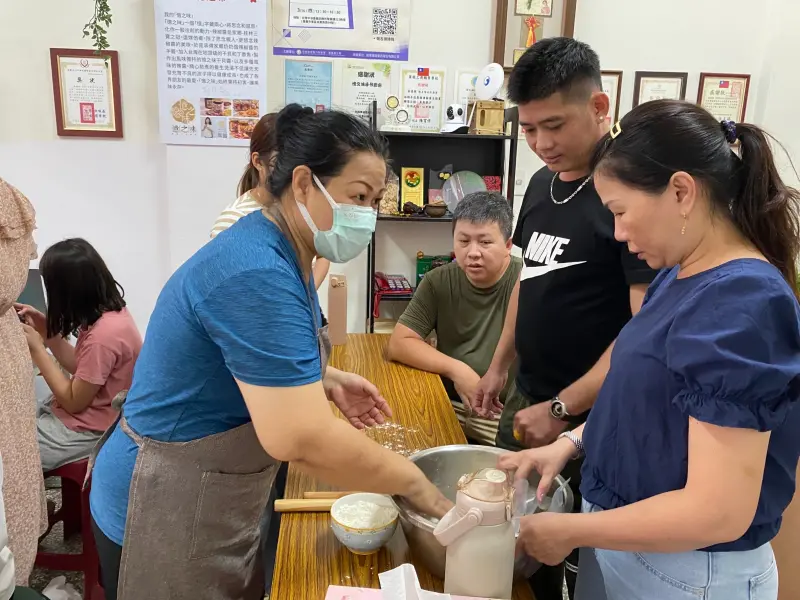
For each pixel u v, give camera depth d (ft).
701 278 2.67
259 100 9.14
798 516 4.30
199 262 3.21
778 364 2.35
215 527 3.65
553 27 9.59
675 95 10.03
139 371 3.64
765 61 9.98
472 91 9.77
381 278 9.94
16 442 5.21
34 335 6.69
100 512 3.82
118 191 9.46
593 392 4.32
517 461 3.56
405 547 3.56
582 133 4.48
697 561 2.83
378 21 9.39
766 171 2.64
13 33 8.79
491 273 6.83
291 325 2.98
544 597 4.45
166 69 8.87
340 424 3.11
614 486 3.08
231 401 3.45
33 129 9.12
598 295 4.67
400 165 9.87
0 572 3.30
